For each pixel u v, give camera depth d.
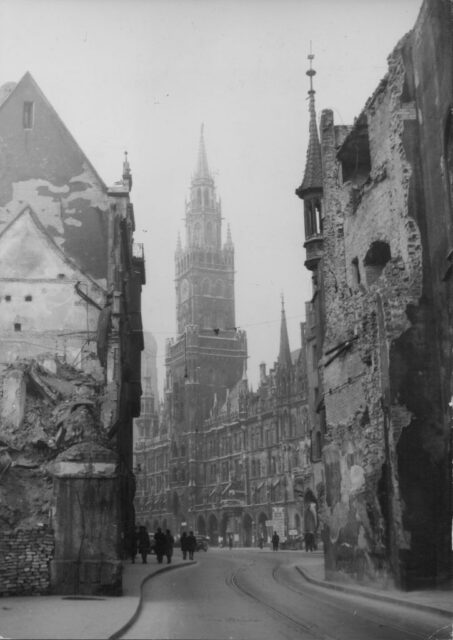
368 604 21.42
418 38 26.17
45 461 25.08
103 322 29.14
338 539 30.03
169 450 149.12
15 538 23.36
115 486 24.34
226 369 155.62
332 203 33.75
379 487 25.75
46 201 30.38
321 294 39.62
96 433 25.66
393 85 26.97
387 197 27.91
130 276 42.69
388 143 27.78
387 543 25.22
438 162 24.38
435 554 23.95
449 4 23.20
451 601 20.42
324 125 34.62
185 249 168.38
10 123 30.89
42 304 29.28
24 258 29.67
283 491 112.44
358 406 28.91
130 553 45.78
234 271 167.00
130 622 16.73
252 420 123.62
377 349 27.02
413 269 25.52
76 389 27.81
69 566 23.42
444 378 24.42
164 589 27.03
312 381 53.78
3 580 22.84
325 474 32.31
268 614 18.91
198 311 161.50
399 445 24.55
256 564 45.75
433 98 24.69
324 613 19.05
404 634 15.09
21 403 25.94
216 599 23.28
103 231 30.39
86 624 15.99
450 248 23.48
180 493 143.50
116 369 28.86
